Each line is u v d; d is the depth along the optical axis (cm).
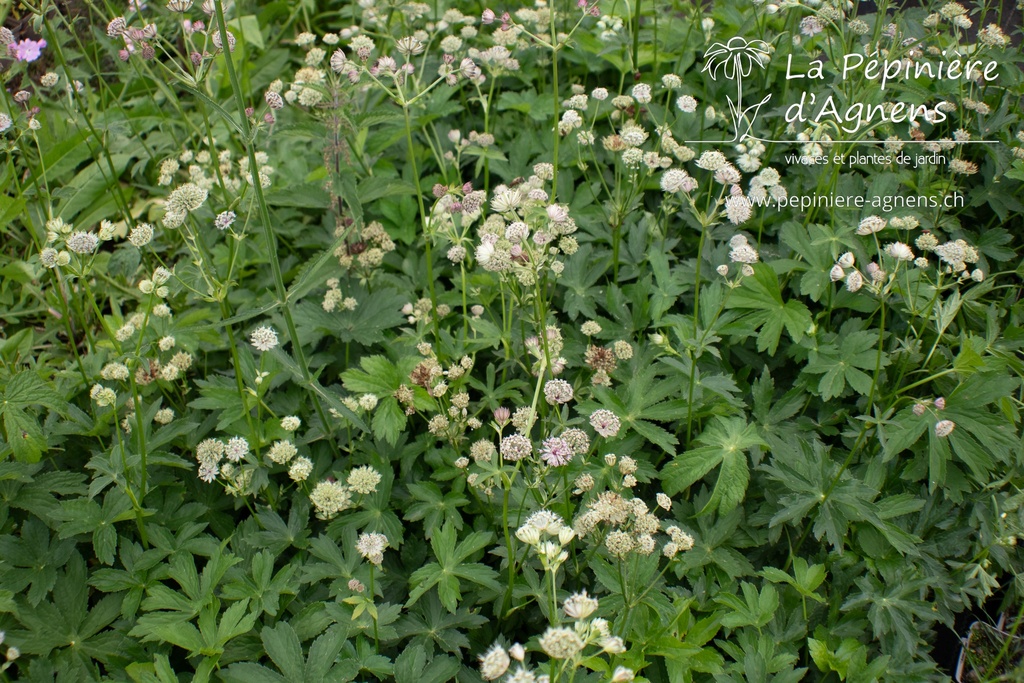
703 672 108
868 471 117
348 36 150
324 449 124
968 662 113
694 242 143
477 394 129
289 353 134
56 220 111
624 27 161
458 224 132
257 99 182
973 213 139
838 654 106
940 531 115
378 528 115
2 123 117
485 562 117
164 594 108
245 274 147
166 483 119
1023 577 110
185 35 132
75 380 127
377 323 133
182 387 131
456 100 160
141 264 151
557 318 137
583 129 152
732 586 113
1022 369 116
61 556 113
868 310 127
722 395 117
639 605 105
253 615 105
